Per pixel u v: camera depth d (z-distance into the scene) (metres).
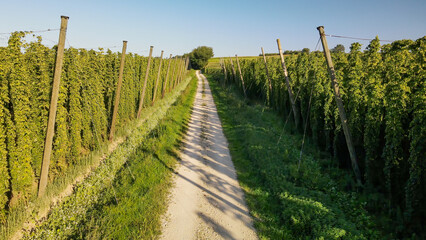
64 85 8.56
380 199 6.63
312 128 11.58
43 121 7.53
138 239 5.73
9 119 6.25
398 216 5.88
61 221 6.22
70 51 8.80
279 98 18.34
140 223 6.31
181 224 6.50
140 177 8.68
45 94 7.59
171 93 30.61
